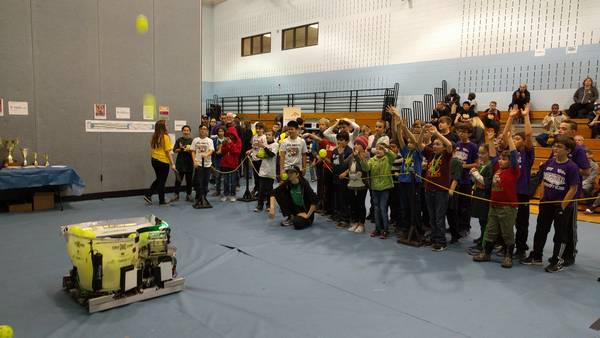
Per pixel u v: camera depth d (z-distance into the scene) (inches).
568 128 191.6
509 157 186.9
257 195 345.1
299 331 122.8
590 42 411.8
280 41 724.0
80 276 135.0
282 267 179.6
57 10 308.0
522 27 452.4
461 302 147.3
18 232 227.3
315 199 251.9
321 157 272.5
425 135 232.1
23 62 296.4
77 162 324.5
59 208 294.7
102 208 297.0
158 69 363.3
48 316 129.9
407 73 551.8
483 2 478.6
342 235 235.9
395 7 559.8
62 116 315.3
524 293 156.9
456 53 503.2
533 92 449.7
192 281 161.3
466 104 446.9
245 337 118.4
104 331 120.6
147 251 146.3
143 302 140.6
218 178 357.4
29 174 272.4
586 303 148.6
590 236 247.9
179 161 327.0
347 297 149.0
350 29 615.5
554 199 183.5
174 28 370.6
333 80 645.3
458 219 233.1
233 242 215.9
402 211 229.8
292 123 276.5
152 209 296.7
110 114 338.3
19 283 156.6
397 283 164.4
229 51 826.2
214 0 828.6
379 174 227.6
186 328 123.2
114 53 337.4
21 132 298.8
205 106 859.4
